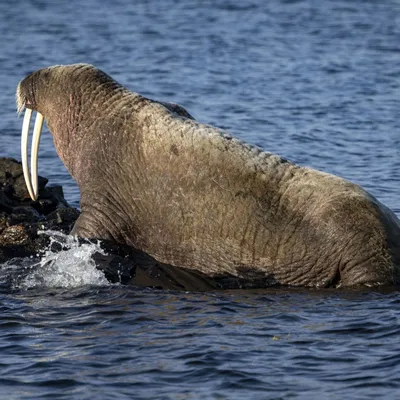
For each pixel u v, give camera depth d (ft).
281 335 128.47
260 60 437.17
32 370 118.83
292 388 111.86
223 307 141.59
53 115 172.35
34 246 166.61
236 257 157.79
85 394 111.45
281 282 156.66
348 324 132.05
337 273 153.89
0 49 470.80
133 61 431.84
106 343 126.93
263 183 157.17
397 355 120.16
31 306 143.43
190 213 159.33
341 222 152.46
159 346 125.18
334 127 292.61
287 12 626.23
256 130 286.87
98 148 166.40
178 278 158.81
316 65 422.41
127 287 154.30
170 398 109.81
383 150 260.62
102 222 164.55
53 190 191.52
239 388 112.06
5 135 278.05
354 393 110.01
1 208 179.22
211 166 158.51
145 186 162.50
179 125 162.61
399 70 409.49
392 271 151.02
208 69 409.69
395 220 155.63
